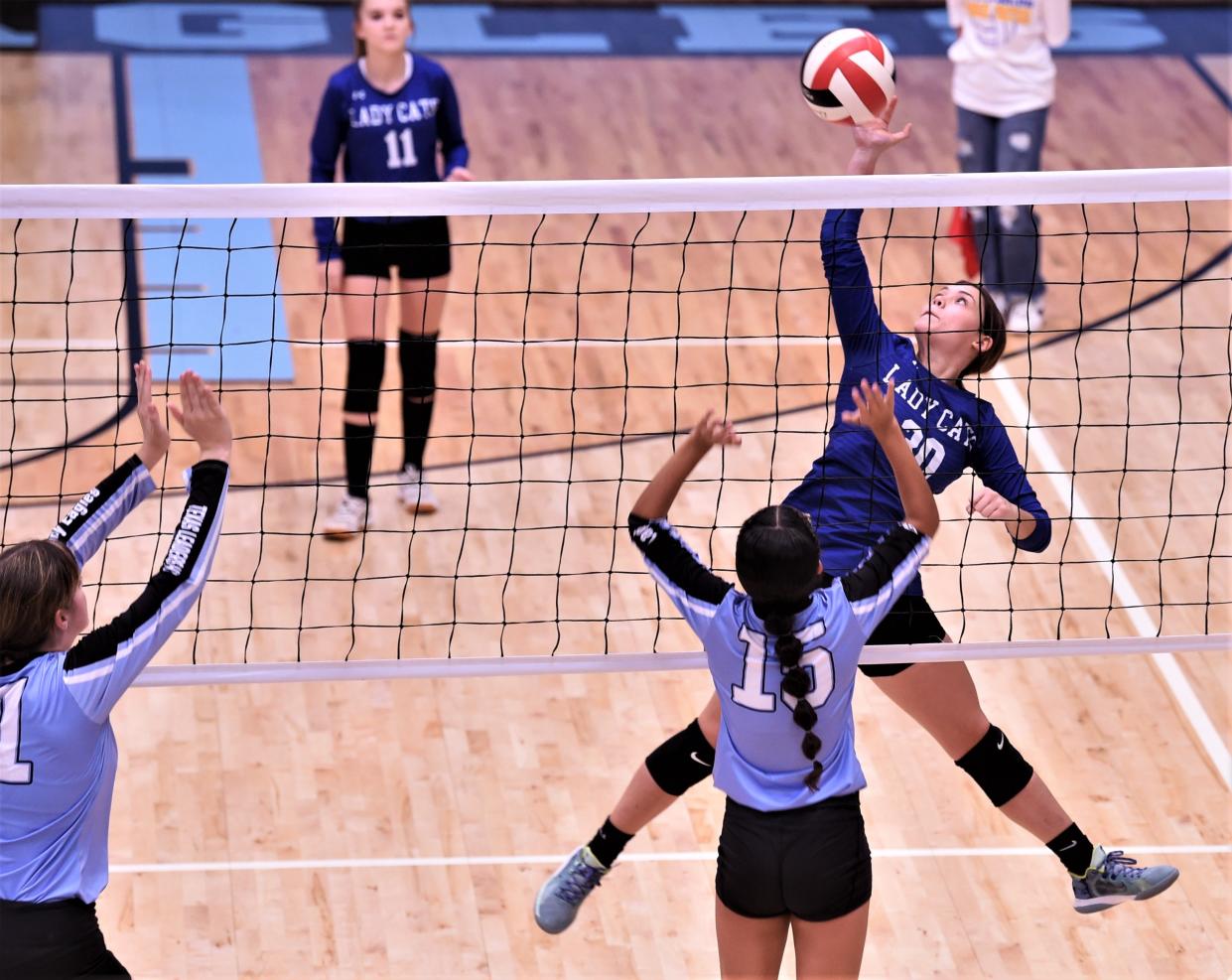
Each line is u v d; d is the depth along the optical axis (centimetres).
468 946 1251
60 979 930
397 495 1853
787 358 2170
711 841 1367
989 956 1254
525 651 1599
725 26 3453
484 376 2100
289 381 2095
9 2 3328
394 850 1345
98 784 944
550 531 1794
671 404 2052
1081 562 1736
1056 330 1722
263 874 1315
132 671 927
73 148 2747
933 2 3562
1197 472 1903
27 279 2308
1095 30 3462
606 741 1483
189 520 970
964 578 1706
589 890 1199
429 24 3400
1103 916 1294
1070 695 1552
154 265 2373
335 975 1219
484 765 1448
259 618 1631
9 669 931
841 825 991
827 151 2844
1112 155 2856
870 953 1253
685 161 2791
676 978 1226
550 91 3086
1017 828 1389
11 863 927
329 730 1486
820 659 962
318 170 1786
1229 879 1332
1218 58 3338
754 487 1872
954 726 1164
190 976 1212
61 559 942
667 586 999
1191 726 1516
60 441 1938
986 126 2284
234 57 3181
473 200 1045
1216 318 2280
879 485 1138
